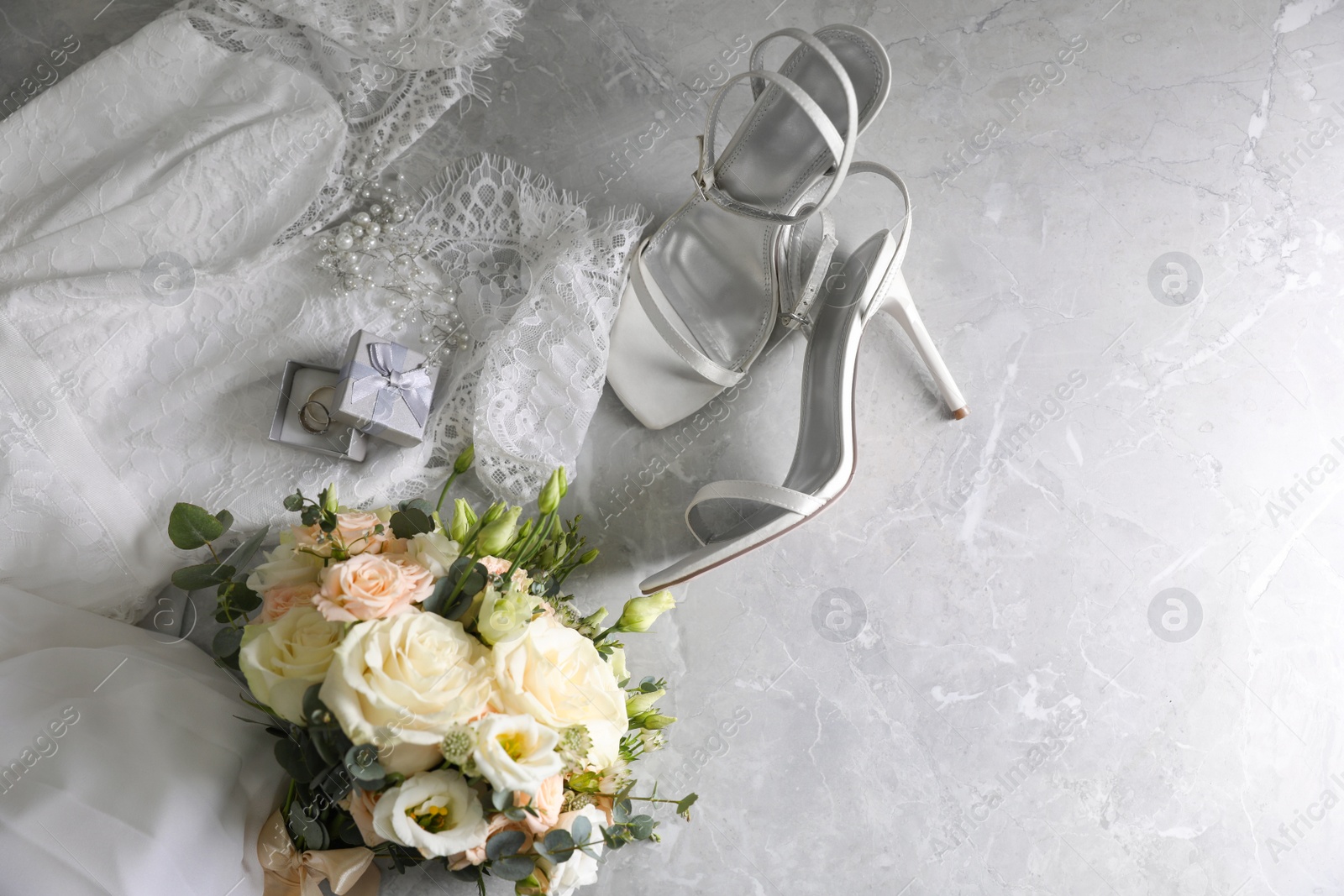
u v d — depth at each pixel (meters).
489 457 1.27
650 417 1.41
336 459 1.26
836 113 1.28
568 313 1.30
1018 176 1.56
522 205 1.38
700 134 1.50
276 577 0.82
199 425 1.23
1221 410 1.57
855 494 1.49
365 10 1.30
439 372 1.36
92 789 0.94
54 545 1.15
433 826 0.77
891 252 1.28
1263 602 1.55
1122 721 1.50
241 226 1.29
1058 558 1.52
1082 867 1.47
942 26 1.55
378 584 0.76
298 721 0.76
